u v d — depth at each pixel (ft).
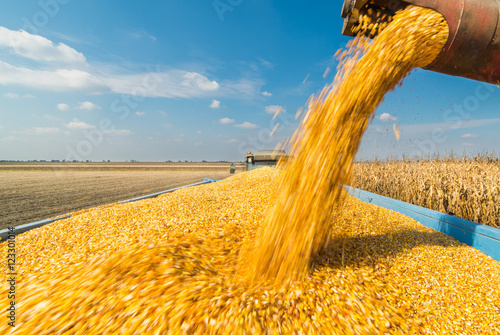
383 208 18.04
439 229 13.43
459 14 6.93
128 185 47.80
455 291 7.48
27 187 44.68
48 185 48.65
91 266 6.76
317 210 7.54
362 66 8.34
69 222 13.37
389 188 26.61
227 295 5.78
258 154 36.58
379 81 7.82
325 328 5.26
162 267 6.42
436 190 19.44
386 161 30.58
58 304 5.56
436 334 5.79
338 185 7.85
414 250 9.96
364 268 7.79
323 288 6.45
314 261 7.79
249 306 5.50
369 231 11.53
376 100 7.90
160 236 9.87
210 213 13.38
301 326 5.24
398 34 8.02
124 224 12.45
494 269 9.11
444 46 7.33
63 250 10.05
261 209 13.61
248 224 11.34
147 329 4.78
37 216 20.03
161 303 5.29
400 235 11.51
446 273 8.43
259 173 27.14
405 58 7.72
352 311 5.81
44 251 10.03
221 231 10.23
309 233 7.38
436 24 7.48
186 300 5.39
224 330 4.84
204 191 21.47
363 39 9.27
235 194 18.51
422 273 8.20
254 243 9.22
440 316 6.39
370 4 8.82
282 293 6.27
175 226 11.16
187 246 8.19
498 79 7.79
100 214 14.28
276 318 5.33
